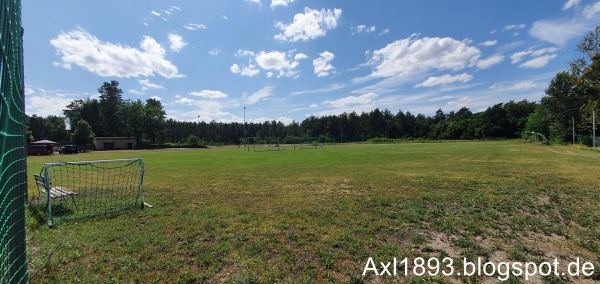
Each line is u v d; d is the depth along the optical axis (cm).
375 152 2922
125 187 960
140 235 479
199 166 1695
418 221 542
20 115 234
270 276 336
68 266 367
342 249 413
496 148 3303
